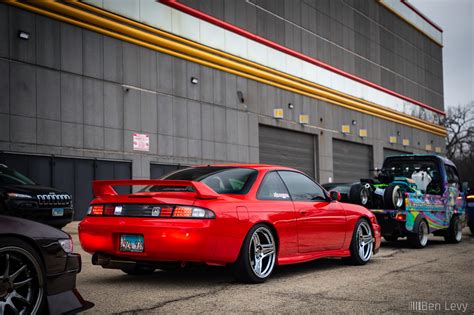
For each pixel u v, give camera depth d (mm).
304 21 31422
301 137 30875
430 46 49281
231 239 5160
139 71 20844
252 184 5742
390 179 10797
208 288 5227
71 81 18406
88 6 19016
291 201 6113
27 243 3420
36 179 17219
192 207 4992
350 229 7004
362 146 37344
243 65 26203
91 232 5328
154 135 21266
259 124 27547
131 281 5684
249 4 27109
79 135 18516
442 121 51219
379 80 39625
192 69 23297
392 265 7219
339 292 5023
